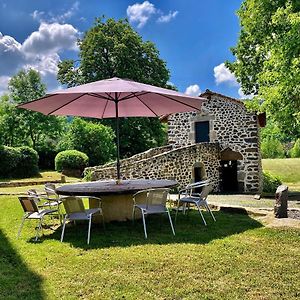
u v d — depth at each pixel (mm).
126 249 5258
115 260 4750
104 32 28219
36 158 22578
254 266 4445
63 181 19094
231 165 18094
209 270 4324
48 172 23797
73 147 24547
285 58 10531
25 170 22016
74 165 22531
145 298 3594
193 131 18391
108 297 3639
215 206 8773
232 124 17641
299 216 7660
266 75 11672
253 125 17250
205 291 3738
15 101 30172
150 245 5461
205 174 16734
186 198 7301
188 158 15797
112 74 27672
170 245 5434
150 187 6664
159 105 8172
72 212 5941
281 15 11250
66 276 4254
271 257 4777
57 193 6645
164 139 30641
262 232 6062
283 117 12516
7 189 15531
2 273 4445
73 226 7035
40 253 5242
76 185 7480
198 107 7832
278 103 12125
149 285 3906
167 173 14953
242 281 3990
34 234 6496
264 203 12797
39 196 6938
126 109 8656
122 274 4254
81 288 3883
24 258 5035
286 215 7125
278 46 10805
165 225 6879
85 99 7688
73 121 25125
